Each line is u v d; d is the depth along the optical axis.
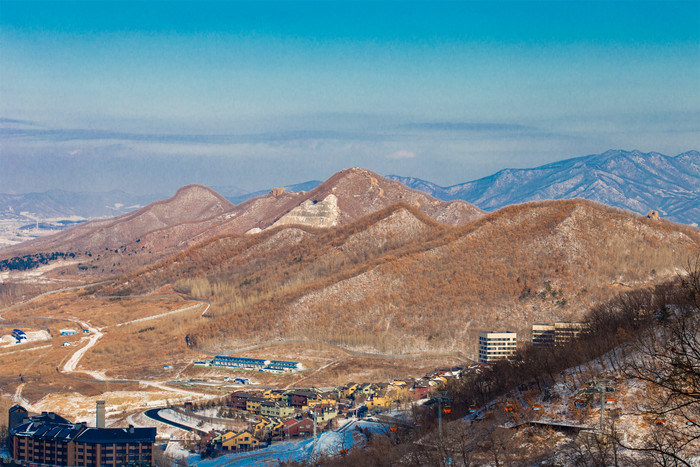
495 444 185.62
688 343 99.88
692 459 138.75
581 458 162.12
